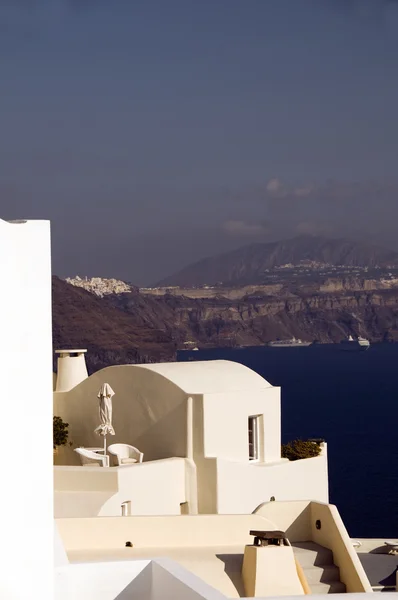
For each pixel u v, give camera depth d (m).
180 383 68.75
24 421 23.62
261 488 69.44
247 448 70.19
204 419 67.25
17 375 23.53
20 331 23.55
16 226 23.64
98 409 72.06
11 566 23.52
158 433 69.31
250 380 72.50
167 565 27.02
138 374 70.56
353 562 47.06
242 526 48.66
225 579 43.62
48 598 23.78
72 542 46.19
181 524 47.59
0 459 23.34
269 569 42.47
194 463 67.31
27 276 23.64
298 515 50.75
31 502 23.69
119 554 45.00
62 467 63.38
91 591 27.11
